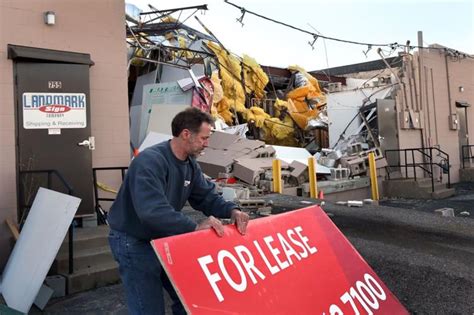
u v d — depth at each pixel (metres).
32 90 6.00
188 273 2.24
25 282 4.28
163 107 9.92
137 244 2.57
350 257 3.29
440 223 7.50
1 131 5.77
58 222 4.30
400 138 14.41
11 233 5.62
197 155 2.74
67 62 6.25
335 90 16.02
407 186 13.22
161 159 2.56
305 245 3.03
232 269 2.44
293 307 2.58
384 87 14.80
